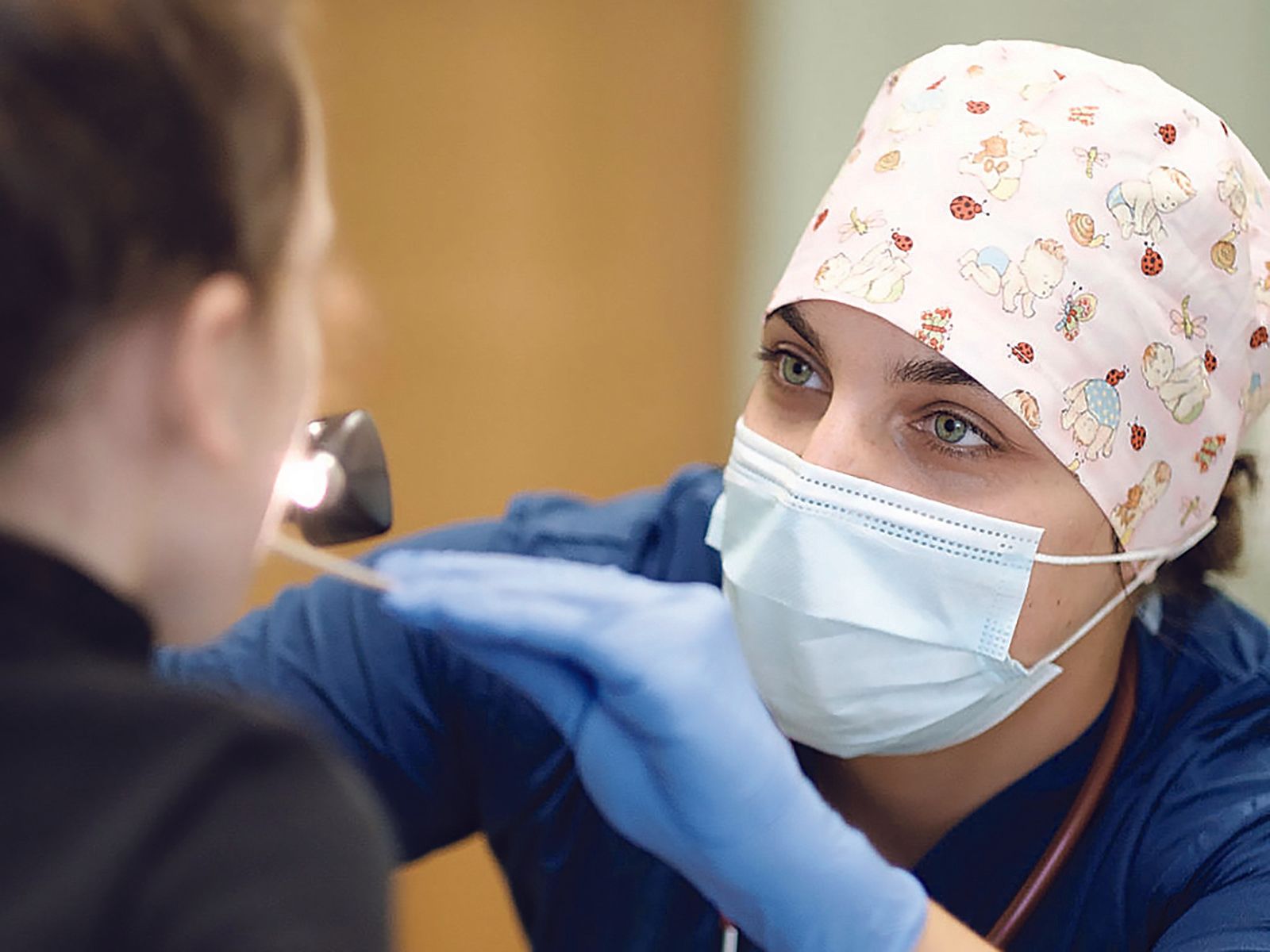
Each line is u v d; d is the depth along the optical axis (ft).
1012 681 3.43
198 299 1.76
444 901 8.02
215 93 1.75
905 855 3.88
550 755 3.83
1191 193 3.46
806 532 3.45
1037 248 3.39
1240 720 3.55
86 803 1.59
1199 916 3.09
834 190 3.72
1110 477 3.42
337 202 7.71
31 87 1.61
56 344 1.68
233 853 1.58
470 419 8.14
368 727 3.82
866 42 7.84
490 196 7.92
